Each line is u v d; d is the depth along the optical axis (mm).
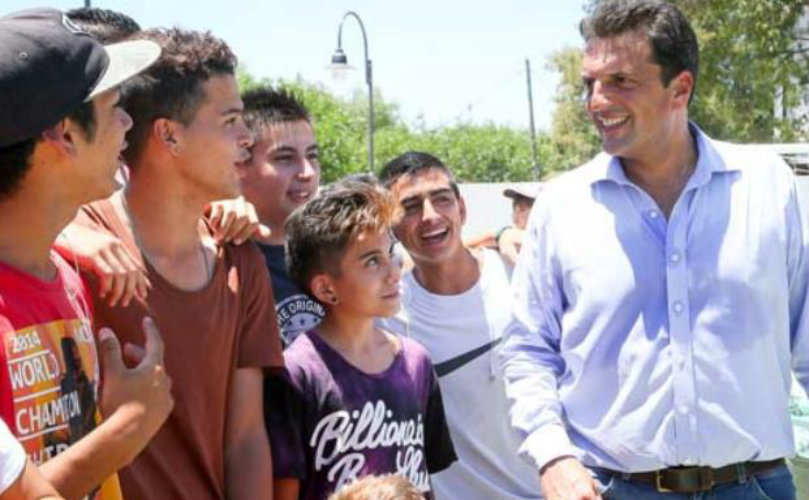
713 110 23422
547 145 55781
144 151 2746
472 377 3816
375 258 3180
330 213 3182
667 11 3197
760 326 3201
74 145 2211
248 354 2922
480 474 3820
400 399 3189
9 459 1832
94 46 2230
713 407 3182
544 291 3422
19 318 2105
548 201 3422
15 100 2076
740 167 3266
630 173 3326
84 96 2182
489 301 3879
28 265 2201
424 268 3877
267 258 3789
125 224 2750
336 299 3186
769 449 3223
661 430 3209
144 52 2412
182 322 2721
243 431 2904
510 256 4352
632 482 3273
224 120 2801
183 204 2775
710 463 3195
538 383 3367
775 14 22766
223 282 2855
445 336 3812
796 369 3375
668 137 3230
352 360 3172
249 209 2992
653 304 3230
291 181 3887
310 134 3988
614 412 3268
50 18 2209
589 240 3305
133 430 2164
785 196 3271
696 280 3201
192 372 2723
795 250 3277
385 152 52031
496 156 54938
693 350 3193
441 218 3828
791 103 23312
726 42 23000
